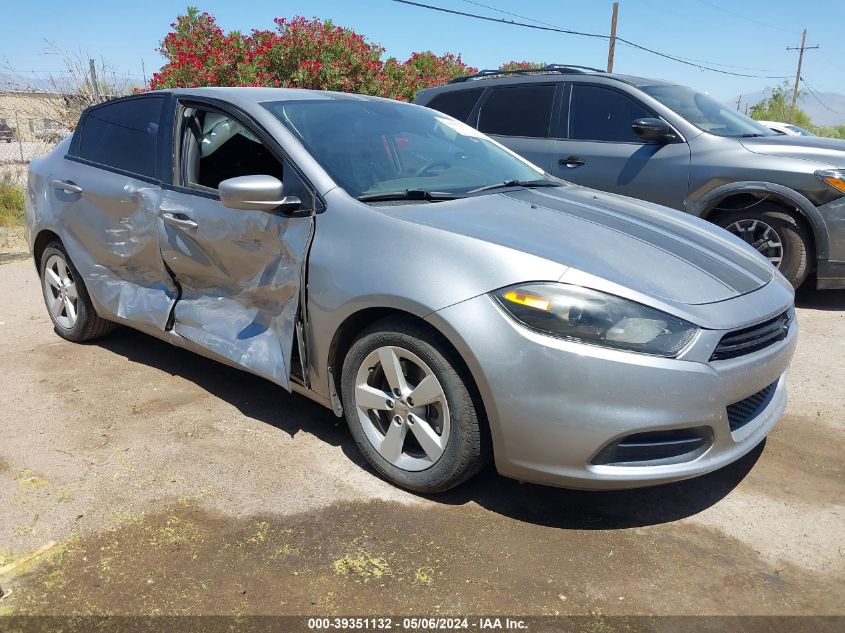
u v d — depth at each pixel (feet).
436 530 8.77
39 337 15.94
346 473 10.09
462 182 11.59
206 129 12.01
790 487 9.90
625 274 8.57
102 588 7.67
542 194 11.50
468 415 8.70
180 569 7.98
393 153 11.60
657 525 8.98
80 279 14.47
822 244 17.39
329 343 9.84
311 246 9.93
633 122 18.90
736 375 8.46
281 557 8.21
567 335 8.09
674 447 8.43
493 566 8.11
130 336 15.92
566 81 21.02
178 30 35.68
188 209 11.50
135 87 40.37
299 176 10.41
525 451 8.40
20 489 9.57
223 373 13.74
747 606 7.54
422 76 44.27
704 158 18.47
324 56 34.30
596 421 8.02
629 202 12.04
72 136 15.16
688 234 10.55
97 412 12.00
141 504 9.25
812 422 11.89
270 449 10.75
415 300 8.70
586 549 8.46
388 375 9.40
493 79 22.74
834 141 18.79
